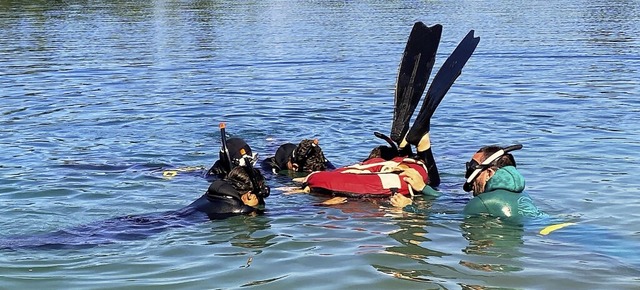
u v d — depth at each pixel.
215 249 5.82
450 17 32.84
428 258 5.54
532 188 7.57
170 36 26.23
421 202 7.22
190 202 7.28
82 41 24.50
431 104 7.76
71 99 13.73
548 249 5.71
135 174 8.39
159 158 9.27
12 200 7.31
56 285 5.07
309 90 14.62
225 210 6.76
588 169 8.30
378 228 6.34
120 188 7.79
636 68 17.11
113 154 9.44
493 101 13.06
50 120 11.69
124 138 10.42
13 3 41.19
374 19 32.53
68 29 28.73
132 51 21.77
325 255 5.64
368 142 10.10
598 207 6.86
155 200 7.35
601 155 8.98
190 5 42.41
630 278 5.09
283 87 15.03
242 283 5.08
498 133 10.48
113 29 28.94
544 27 27.77
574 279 5.07
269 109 12.59
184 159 9.24
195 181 8.07
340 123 11.42
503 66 17.77
